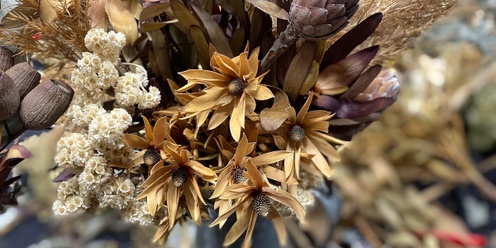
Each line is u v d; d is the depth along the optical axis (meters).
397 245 0.72
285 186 0.42
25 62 0.41
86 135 0.39
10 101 0.37
